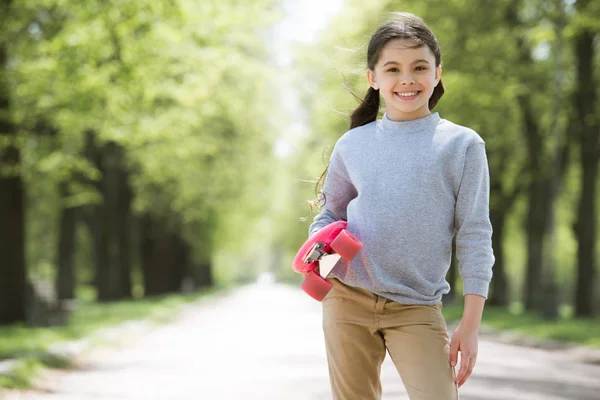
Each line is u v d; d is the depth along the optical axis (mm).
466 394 10344
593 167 26750
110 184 35062
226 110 31594
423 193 3613
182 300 42219
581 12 21906
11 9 17578
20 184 21031
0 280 20797
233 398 10102
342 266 3732
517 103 27875
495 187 32250
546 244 24641
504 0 25734
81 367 13859
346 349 3725
